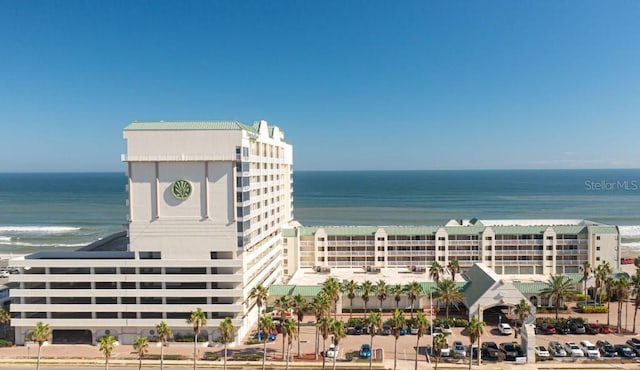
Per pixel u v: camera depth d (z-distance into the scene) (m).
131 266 84.38
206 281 84.50
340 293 101.88
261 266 103.50
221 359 78.88
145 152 83.50
